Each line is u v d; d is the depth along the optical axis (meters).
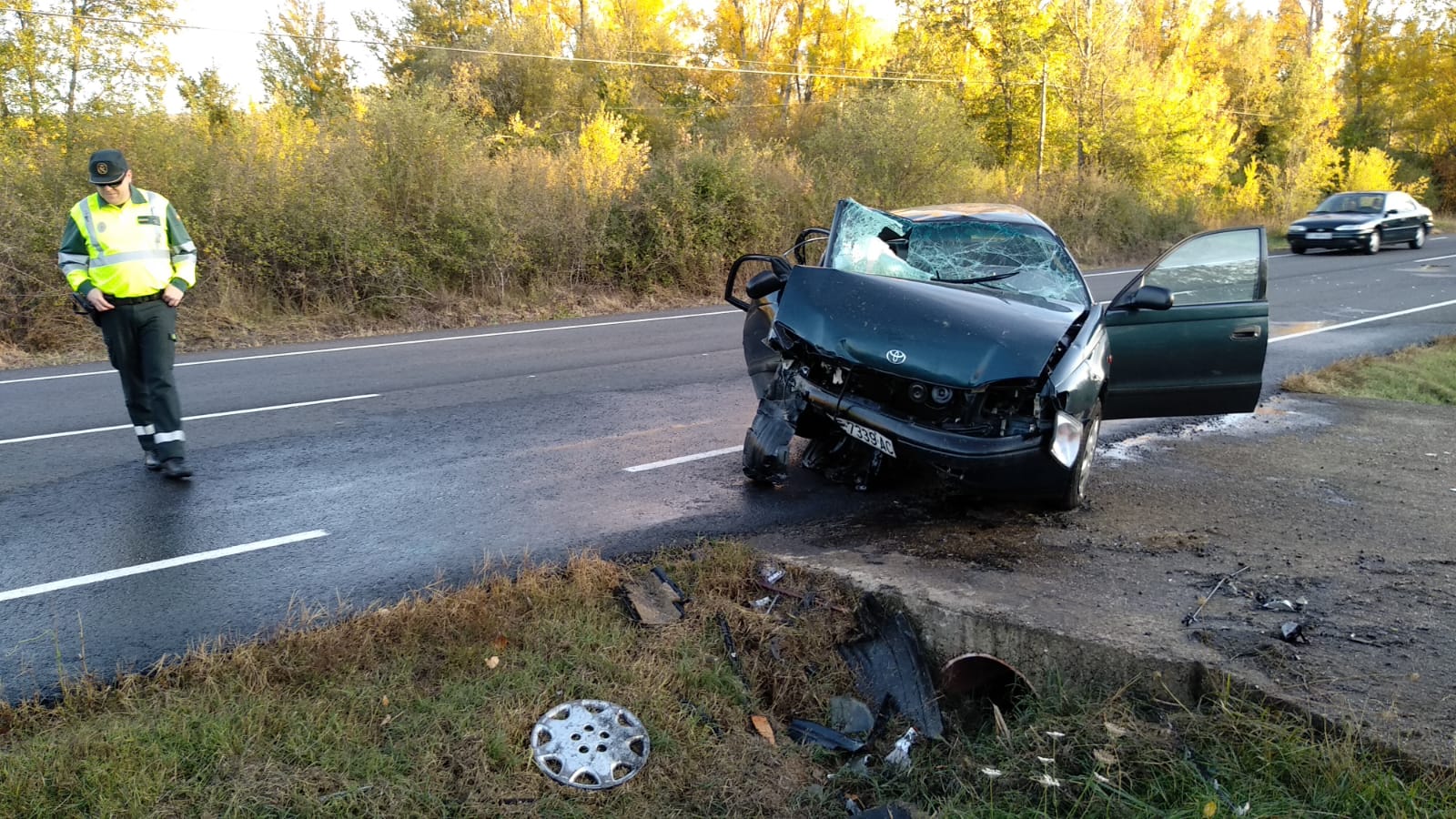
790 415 5.49
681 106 41.06
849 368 5.06
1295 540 5.12
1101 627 3.93
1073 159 35.56
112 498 5.52
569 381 9.32
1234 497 5.93
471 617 3.88
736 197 18.44
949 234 6.31
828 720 3.83
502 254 15.30
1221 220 34.38
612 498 5.74
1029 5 35.47
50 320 11.59
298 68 31.48
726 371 10.03
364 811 2.87
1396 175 47.03
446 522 5.25
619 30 41.94
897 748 3.63
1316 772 3.08
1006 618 3.99
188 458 6.37
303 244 13.69
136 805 2.76
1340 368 10.46
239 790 2.88
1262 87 48.50
